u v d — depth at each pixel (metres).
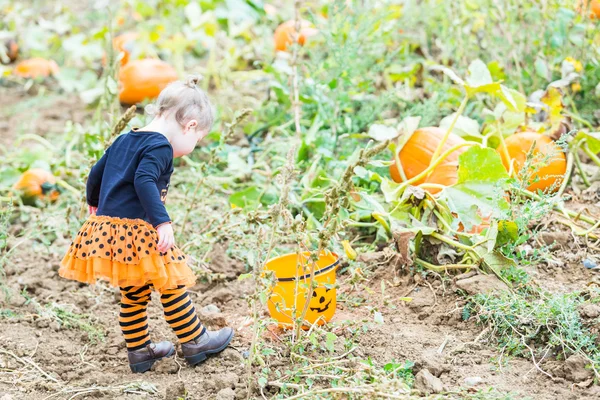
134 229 3.60
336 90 5.75
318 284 3.69
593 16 6.29
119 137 3.81
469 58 6.64
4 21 9.81
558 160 5.07
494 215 4.19
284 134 6.20
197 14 7.45
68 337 4.29
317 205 5.16
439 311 4.16
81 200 5.03
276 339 3.98
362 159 3.51
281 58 6.83
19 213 5.75
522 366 3.69
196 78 3.83
